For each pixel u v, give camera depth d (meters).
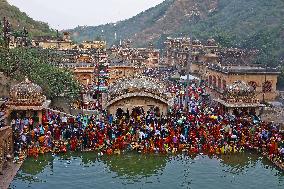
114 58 114.81
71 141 43.69
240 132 46.53
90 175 37.53
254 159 43.09
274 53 120.62
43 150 42.50
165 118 50.34
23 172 37.66
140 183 35.97
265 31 136.62
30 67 60.84
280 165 40.53
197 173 38.69
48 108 50.22
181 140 45.31
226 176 38.06
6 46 63.91
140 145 44.50
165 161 41.88
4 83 55.53
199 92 73.50
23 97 47.84
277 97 73.62
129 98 54.66
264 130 45.97
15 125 44.22
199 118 49.81
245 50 118.19
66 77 63.84
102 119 51.06
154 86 56.03
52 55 87.06
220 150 44.56
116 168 39.59
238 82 58.28
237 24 171.50
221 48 124.38
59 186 34.75
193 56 112.88
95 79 83.94
